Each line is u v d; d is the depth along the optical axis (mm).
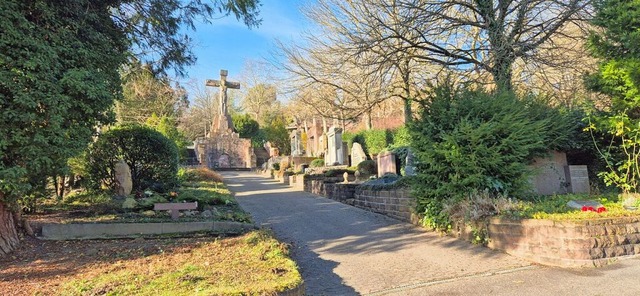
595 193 9148
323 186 14703
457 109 8023
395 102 24891
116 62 7480
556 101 11195
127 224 7492
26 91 5695
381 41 12680
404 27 12406
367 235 8062
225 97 44188
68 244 6758
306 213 10641
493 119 7754
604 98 10281
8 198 6051
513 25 12398
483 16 12750
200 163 38875
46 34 6156
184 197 9992
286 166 26703
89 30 6973
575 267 5668
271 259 5684
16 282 4797
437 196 8125
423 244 7238
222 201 10367
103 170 11461
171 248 6410
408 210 9211
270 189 17641
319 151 34844
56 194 10078
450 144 7699
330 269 6016
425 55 14578
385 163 16016
